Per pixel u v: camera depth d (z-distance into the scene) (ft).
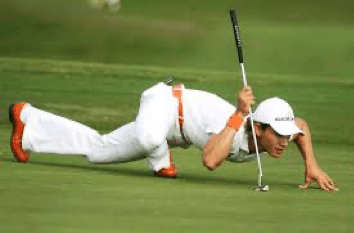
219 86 152.05
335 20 327.88
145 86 146.10
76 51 239.30
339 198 56.24
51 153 67.67
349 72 226.79
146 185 58.18
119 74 161.07
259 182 59.31
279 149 60.59
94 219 44.96
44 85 139.74
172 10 327.47
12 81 142.82
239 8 342.64
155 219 45.68
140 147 63.93
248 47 254.27
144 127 63.26
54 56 231.09
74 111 115.75
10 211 46.34
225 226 44.70
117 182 58.95
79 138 66.80
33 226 42.78
